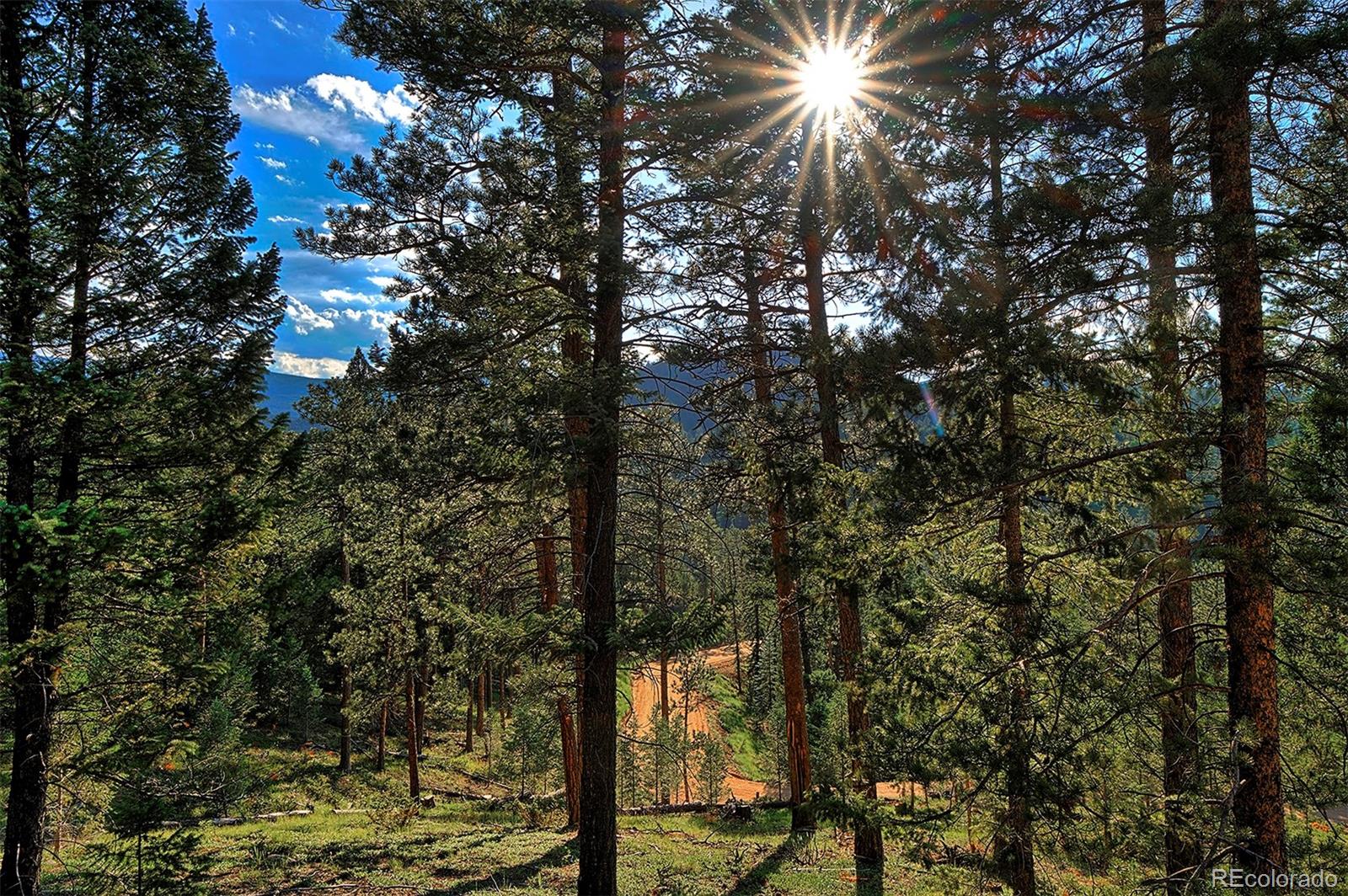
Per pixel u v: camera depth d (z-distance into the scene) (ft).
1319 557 16.40
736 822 50.96
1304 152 20.17
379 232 29.91
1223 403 19.48
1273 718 18.53
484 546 43.39
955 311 20.21
